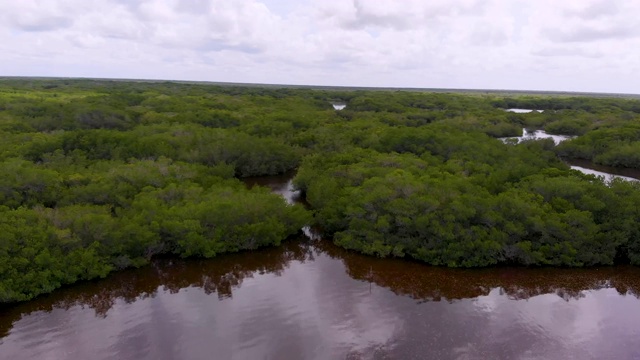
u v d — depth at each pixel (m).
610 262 22.20
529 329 17.05
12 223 19.70
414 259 23.17
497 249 21.97
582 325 17.38
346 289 20.17
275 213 25.28
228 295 19.62
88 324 17.20
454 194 24.16
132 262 21.41
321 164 35.53
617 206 23.64
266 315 17.92
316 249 24.69
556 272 21.66
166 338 16.28
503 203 23.23
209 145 38.62
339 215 25.52
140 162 30.86
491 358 15.27
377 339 16.28
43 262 18.94
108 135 37.56
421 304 18.86
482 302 19.05
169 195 25.44
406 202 23.45
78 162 32.31
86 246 20.88
